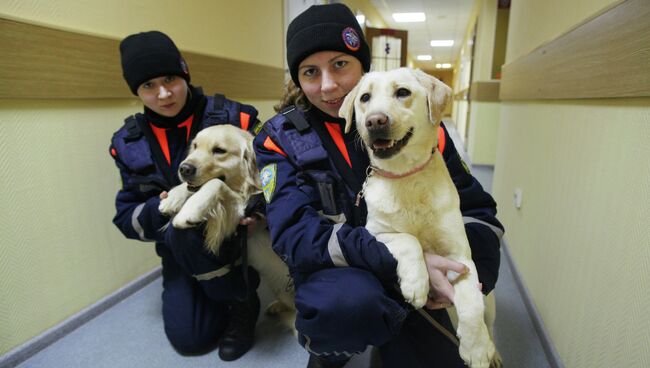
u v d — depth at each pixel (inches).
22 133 51.5
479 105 183.6
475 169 186.5
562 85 54.2
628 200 35.6
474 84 193.6
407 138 34.2
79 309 61.9
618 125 38.7
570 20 53.9
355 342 37.4
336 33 39.3
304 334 38.9
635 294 33.2
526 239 71.2
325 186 40.2
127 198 56.8
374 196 36.9
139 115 58.8
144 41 52.4
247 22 109.6
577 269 46.6
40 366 53.0
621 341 34.9
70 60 55.6
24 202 52.5
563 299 50.4
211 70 88.1
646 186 32.8
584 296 43.9
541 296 59.2
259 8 117.0
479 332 31.5
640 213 33.4
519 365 51.4
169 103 55.0
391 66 262.2
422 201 35.6
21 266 53.0
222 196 52.7
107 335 59.2
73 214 59.7
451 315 44.2
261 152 45.1
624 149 37.1
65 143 57.4
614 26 38.5
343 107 38.9
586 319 42.8
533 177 69.9
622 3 36.9
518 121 85.7
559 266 52.9
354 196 41.0
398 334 42.7
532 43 76.4
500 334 57.7
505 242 87.0
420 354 41.9
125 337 58.8
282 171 42.0
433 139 36.2
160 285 74.2
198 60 82.7
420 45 482.0
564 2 57.1
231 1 99.7
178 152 58.7
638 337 32.2
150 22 71.4
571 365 45.8
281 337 57.6
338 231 36.4
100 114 63.1
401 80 34.9
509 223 87.0
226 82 95.5
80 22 57.8
